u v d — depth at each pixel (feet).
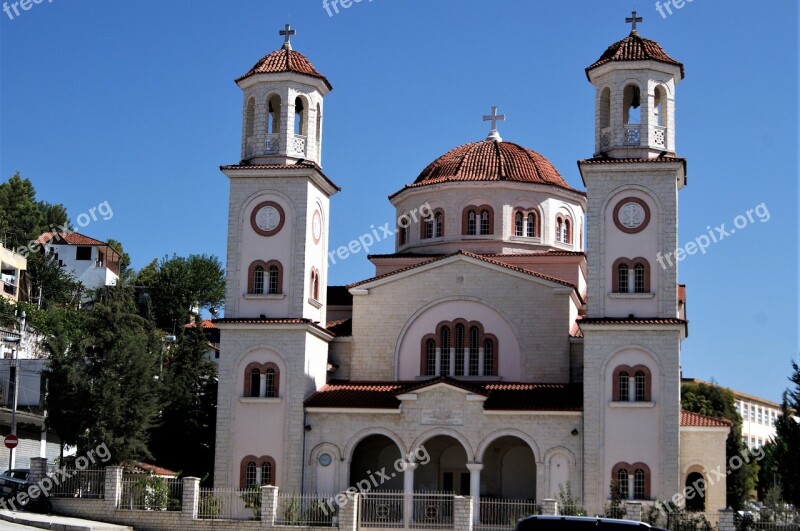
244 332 207.51
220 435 204.64
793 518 169.99
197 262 391.45
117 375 205.87
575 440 195.83
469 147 259.80
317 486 201.87
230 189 213.87
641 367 193.57
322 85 218.18
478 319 219.61
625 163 199.31
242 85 218.18
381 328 223.71
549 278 217.97
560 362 214.90
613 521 122.42
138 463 212.23
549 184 245.86
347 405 203.00
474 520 193.36
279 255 210.59
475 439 198.90
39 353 271.90
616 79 203.72
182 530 179.01
